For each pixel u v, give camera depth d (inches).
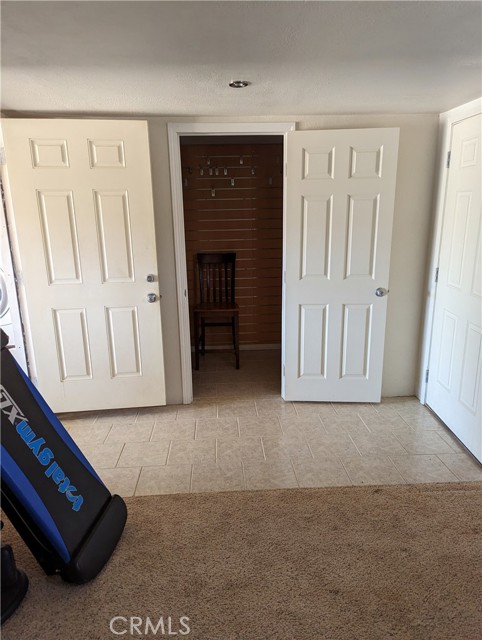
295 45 64.4
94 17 53.8
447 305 114.1
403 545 73.2
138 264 116.2
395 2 50.6
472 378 102.3
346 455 103.4
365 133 111.2
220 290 170.6
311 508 83.0
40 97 92.8
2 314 116.1
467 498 85.5
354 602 62.6
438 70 77.1
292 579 66.8
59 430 72.7
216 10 52.2
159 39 61.3
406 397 134.3
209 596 64.1
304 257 120.1
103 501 74.9
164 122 113.1
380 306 122.2
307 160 113.8
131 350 120.9
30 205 109.4
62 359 119.3
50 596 64.5
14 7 50.7
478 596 63.3
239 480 94.3
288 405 130.6
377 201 115.3
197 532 77.2
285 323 125.3
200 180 167.3
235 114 112.2
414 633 57.9
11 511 61.8
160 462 102.0
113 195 111.4
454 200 109.7
